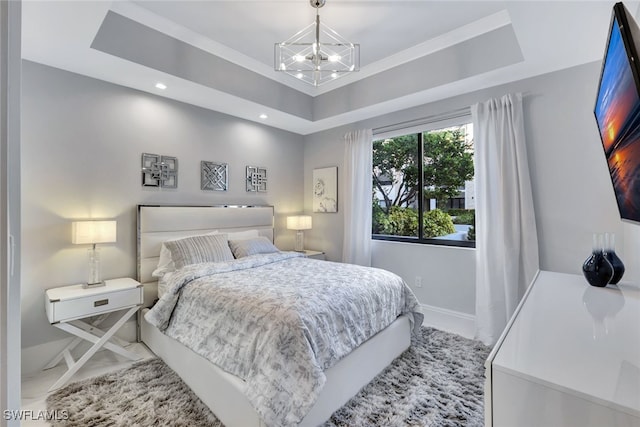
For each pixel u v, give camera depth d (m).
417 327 2.58
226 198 3.58
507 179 2.63
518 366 0.79
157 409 1.75
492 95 2.82
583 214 2.38
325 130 4.29
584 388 0.70
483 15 2.43
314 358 1.50
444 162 3.38
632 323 1.07
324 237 4.32
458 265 3.12
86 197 2.54
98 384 2.00
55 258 2.37
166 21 2.51
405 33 2.69
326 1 2.27
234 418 1.54
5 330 0.76
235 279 2.22
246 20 2.51
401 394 1.89
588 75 2.35
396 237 3.68
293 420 1.36
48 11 1.75
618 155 1.17
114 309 2.29
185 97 3.08
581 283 1.66
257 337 1.58
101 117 2.64
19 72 0.80
